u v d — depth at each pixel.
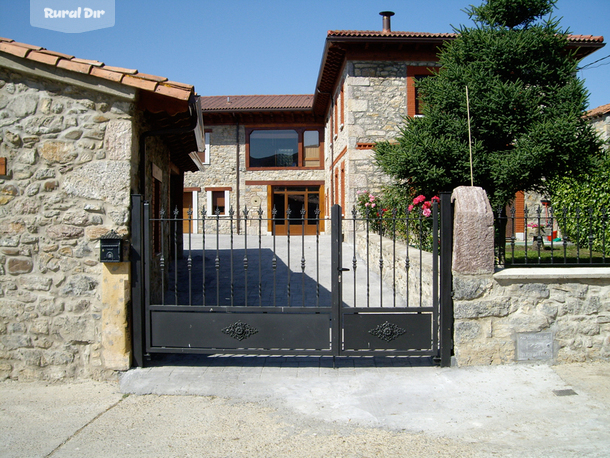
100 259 4.26
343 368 4.50
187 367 4.55
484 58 8.33
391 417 3.55
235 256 11.91
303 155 21.53
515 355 4.41
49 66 4.23
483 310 4.37
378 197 12.27
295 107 20.45
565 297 4.41
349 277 9.10
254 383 4.20
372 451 3.06
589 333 4.43
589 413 3.52
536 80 8.41
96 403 3.91
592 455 2.95
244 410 3.71
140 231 4.43
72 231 4.36
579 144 7.79
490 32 8.39
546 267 4.59
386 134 13.66
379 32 13.07
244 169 21.45
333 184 17.80
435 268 4.40
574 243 9.97
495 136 8.30
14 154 4.36
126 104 4.35
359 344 4.40
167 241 7.45
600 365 4.38
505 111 8.04
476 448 3.08
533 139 7.73
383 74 13.70
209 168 21.56
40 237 4.37
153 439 3.28
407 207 8.88
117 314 4.36
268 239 16.73
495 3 8.59
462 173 8.13
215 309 4.46
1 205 4.36
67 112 4.34
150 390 4.09
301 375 4.35
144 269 4.50
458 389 3.98
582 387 3.96
